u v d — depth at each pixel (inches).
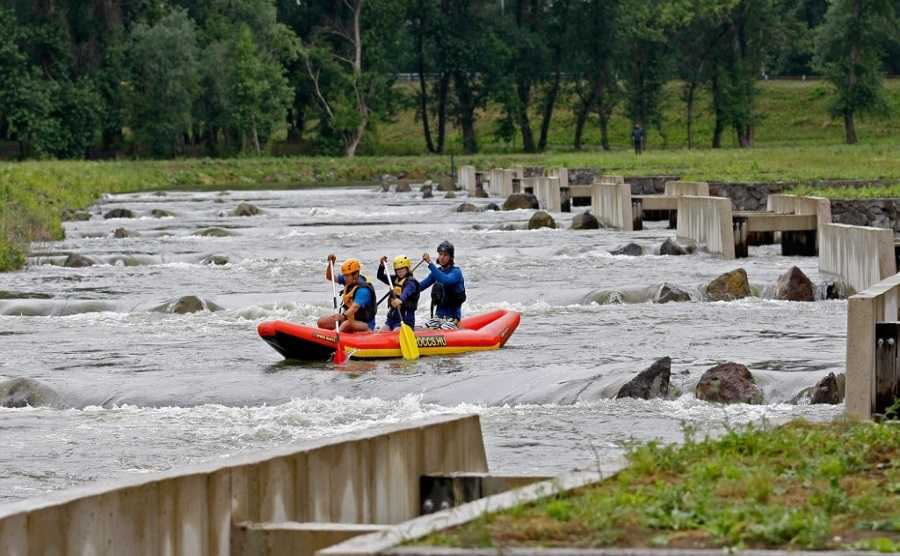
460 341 1713.8
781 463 717.9
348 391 1473.9
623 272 2625.5
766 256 2906.0
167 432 1304.1
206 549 692.7
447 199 5718.5
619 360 1632.6
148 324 2113.7
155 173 7672.2
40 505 633.0
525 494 647.8
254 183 7849.4
